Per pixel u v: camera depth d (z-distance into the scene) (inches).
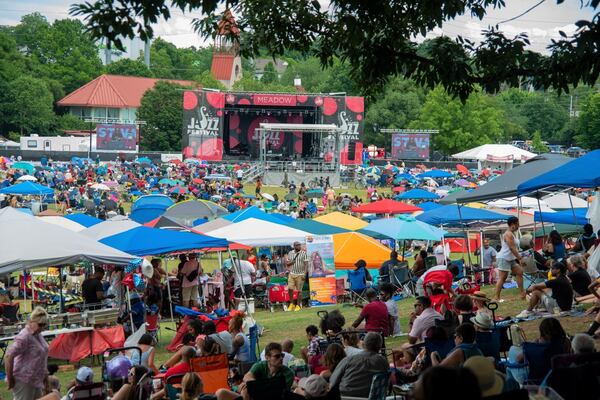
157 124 4731.8
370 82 537.6
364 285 988.6
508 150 2554.1
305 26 528.1
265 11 524.4
